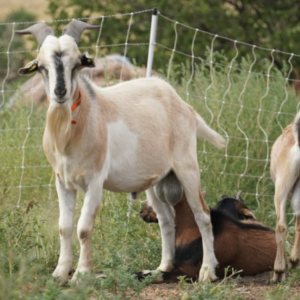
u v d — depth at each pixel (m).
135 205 12.66
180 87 15.84
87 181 9.87
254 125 15.32
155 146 10.55
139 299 9.34
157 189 11.12
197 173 11.02
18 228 10.67
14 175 14.47
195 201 10.87
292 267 11.23
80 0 25.48
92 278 8.89
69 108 9.41
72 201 10.15
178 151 10.92
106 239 11.45
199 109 15.27
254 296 9.64
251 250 11.20
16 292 8.40
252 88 15.80
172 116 10.95
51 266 10.45
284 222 10.72
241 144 15.09
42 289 9.09
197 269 10.95
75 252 11.24
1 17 48.72
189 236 11.08
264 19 25.66
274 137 15.32
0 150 14.84
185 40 24.59
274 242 11.41
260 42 25.25
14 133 15.52
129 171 10.38
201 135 11.58
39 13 51.28
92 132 9.77
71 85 9.29
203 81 15.96
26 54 26.58
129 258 11.20
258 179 14.71
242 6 26.22
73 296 8.19
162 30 25.30
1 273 8.65
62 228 10.00
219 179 14.22
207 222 10.85
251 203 14.49
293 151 10.79
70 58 9.23
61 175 9.97
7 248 9.88
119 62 18.42
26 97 17.70
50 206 12.58
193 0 25.58
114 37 25.00
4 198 12.15
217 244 11.01
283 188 10.87
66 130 9.49
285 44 24.27
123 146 10.27
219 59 24.19
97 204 9.92
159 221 11.27
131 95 10.73
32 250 10.62
